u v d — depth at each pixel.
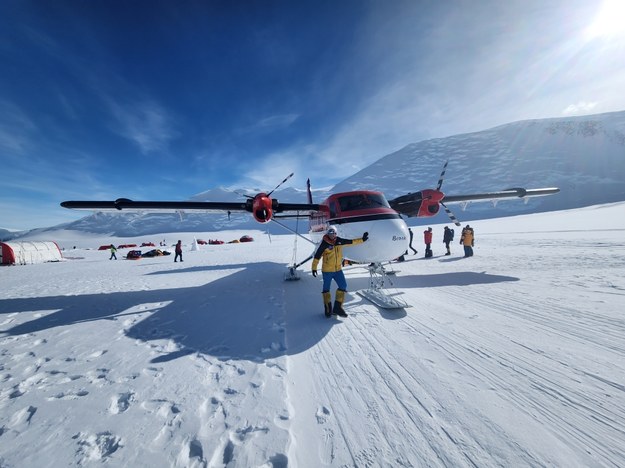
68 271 14.18
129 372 3.05
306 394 2.49
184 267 13.35
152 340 3.98
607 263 7.85
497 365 2.81
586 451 1.75
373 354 3.18
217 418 2.21
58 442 2.02
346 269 9.31
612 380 2.47
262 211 7.00
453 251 13.82
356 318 4.46
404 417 2.12
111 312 5.55
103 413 2.34
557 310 4.29
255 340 3.79
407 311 4.65
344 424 2.08
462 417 2.09
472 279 6.91
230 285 7.93
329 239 4.47
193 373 2.96
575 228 21.39
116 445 1.97
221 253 22.84
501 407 2.19
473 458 1.73
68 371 3.13
